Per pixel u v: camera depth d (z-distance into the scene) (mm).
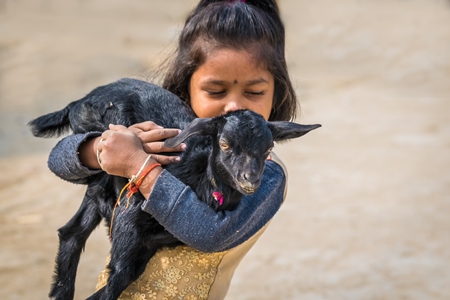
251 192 4023
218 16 4465
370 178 13773
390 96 19828
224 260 4426
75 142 4293
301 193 13008
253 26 4473
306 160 14797
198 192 4258
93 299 4293
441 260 10414
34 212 12227
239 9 4496
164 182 4016
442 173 14039
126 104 4602
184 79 4707
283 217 11977
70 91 19734
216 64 4441
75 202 12617
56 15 29578
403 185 13391
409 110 18484
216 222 4020
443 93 20078
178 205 3975
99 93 4746
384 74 22000
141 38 25688
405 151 15352
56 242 11117
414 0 29969
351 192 13047
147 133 4238
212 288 4422
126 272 4270
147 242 4328
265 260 10492
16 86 20141
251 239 4480
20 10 30469
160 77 5133
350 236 11227
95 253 10703
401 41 24969
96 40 25344
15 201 12688
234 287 9680
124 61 22312
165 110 4609
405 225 11617
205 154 4375
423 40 24969
